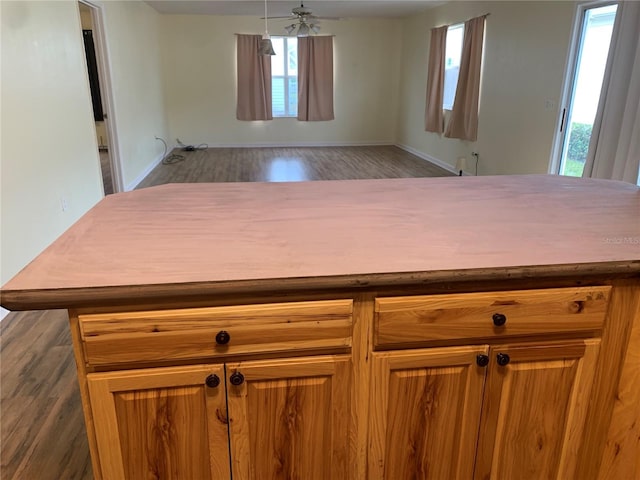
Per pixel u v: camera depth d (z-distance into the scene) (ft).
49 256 3.57
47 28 10.68
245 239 3.95
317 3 22.48
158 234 4.05
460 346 3.82
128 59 18.93
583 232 4.19
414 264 3.49
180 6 23.41
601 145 12.57
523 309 3.76
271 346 3.56
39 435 5.80
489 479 4.27
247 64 27.86
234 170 22.59
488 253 3.70
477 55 19.22
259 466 3.91
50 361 7.32
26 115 9.62
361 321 3.65
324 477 4.05
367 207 4.91
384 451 4.05
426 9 24.44
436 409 3.97
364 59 28.94
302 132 29.91
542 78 15.49
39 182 10.13
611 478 4.46
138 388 3.51
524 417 4.10
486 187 5.81
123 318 3.32
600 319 3.88
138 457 3.71
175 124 28.68
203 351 3.50
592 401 4.16
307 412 3.81
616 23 11.86
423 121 25.90
